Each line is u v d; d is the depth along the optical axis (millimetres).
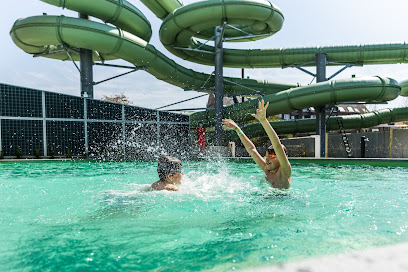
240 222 1873
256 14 14297
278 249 1330
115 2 14109
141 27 15797
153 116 15047
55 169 7145
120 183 4008
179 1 16938
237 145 20797
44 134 12773
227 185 3256
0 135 11992
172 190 2836
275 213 2121
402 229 1664
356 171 6340
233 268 1108
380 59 17203
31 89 12586
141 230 1699
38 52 16078
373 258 1104
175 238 1546
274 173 3135
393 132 11922
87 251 1357
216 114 16641
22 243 1474
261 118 2871
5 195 2932
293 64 18562
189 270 1109
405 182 4129
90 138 13641
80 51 14969
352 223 1828
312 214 2090
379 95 14070
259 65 19219
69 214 2084
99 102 13914
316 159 10680
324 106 15844
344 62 17859
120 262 1219
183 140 15750
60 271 1131
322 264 1077
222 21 14703
